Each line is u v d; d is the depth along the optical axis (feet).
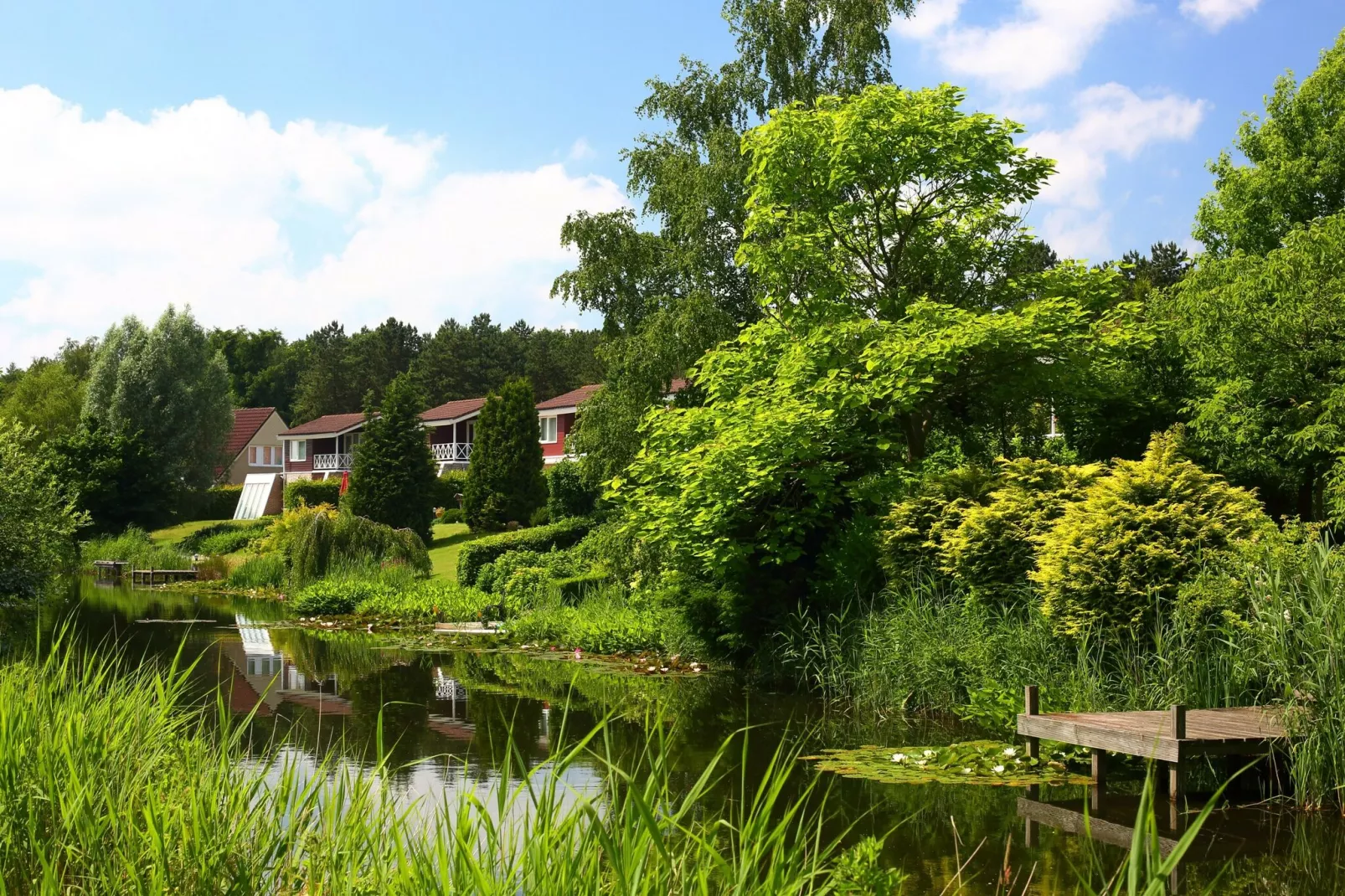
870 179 52.03
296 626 64.34
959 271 55.57
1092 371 48.85
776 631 43.86
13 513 54.70
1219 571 27.48
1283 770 24.11
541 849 10.00
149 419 169.48
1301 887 17.40
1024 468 38.60
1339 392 43.73
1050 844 19.88
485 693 39.17
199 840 11.88
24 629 54.65
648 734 10.79
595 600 59.16
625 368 70.28
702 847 10.34
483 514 119.34
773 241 58.44
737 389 53.57
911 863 18.78
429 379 287.89
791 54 74.28
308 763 25.76
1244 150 67.36
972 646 33.88
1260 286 47.34
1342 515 43.27
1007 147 51.08
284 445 221.66
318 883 11.46
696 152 73.92
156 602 81.15
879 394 44.70
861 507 45.68
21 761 13.82
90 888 11.46
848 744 29.43
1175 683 27.12
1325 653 22.40
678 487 46.50
